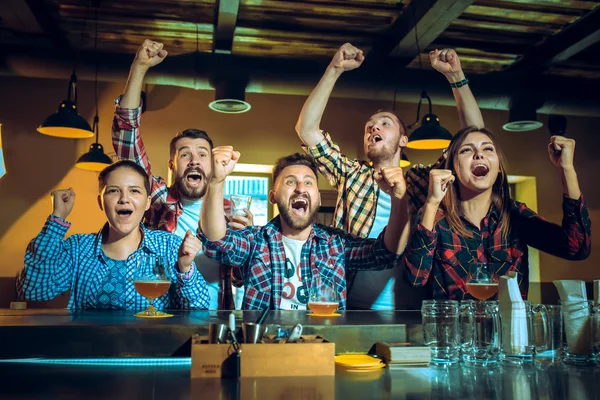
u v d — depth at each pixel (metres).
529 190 6.29
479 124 2.30
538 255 6.06
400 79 4.81
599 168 6.36
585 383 1.09
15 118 5.40
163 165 5.50
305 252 2.03
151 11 4.53
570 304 1.31
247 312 1.58
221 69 4.57
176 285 1.78
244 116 5.75
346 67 2.36
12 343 1.21
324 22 4.70
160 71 4.55
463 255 1.90
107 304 1.78
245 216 2.11
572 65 5.57
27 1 4.14
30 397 0.94
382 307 2.14
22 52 4.47
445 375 1.16
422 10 4.11
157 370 1.17
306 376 1.13
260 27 4.75
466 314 1.31
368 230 2.48
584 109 5.17
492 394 1.00
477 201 1.96
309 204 2.01
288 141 5.79
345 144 5.86
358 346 1.33
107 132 5.54
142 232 1.92
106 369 1.17
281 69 4.63
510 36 4.92
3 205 5.27
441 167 2.26
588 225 1.83
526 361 1.27
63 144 5.44
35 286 1.67
